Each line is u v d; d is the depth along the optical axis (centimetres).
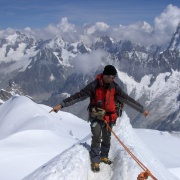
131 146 983
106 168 862
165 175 1131
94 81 844
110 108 848
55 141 2973
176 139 4203
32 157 2422
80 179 759
